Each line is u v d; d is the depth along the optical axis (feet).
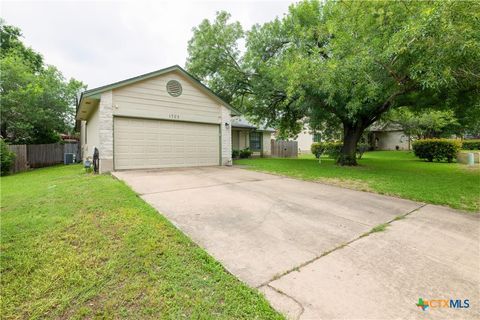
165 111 30.12
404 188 18.49
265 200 14.84
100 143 25.82
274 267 7.24
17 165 36.55
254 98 44.88
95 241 8.62
